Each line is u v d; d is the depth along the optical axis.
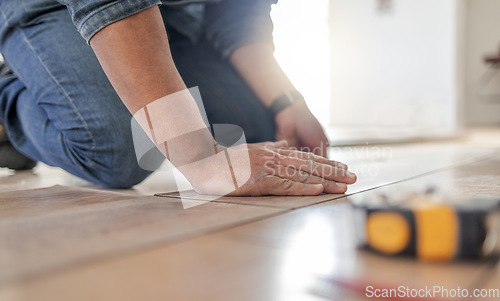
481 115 6.46
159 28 0.69
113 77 0.70
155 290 0.32
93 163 0.94
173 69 0.71
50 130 1.00
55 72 0.92
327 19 5.50
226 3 1.22
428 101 5.25
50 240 0.44
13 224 0.52
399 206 0.39
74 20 0.69
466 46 6.39
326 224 0.51
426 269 0.35
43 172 1.44
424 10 5.14
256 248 0.42
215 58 1.24
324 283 0.33
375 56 5.49
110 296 0.30
